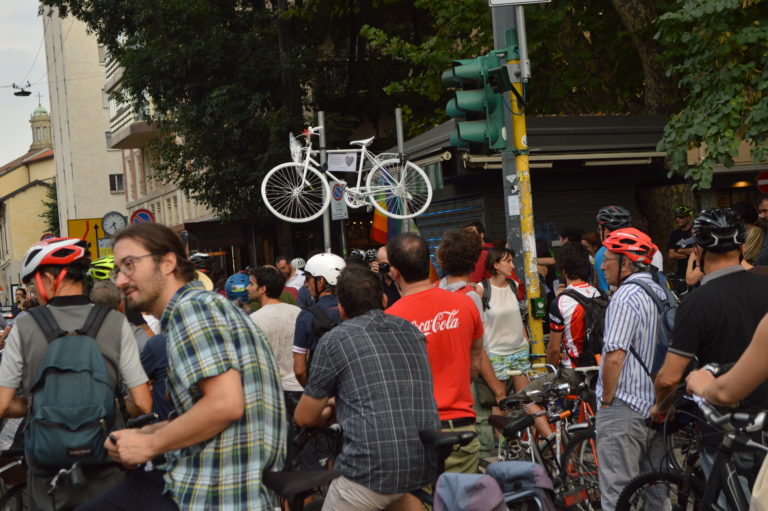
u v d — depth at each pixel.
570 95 24.22
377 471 5.24
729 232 5.50
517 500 5.07
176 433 3.95
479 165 18.77
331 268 10.43
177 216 55.62
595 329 8.98
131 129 52.41
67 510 5.61
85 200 80.94
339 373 5.43
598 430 7.18
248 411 4.07
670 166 17.38
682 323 5.59
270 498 4.14
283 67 30.30
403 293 6.64
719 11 15.91
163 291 4.27
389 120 36.59
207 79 31.36
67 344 5.75
